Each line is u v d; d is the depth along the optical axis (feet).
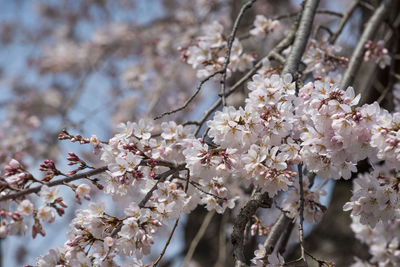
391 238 12.95
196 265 16.93
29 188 7.07
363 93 15.43
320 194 8.95
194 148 7.55
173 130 8.36
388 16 13.93
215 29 11.12
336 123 7.29
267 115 7.62
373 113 7.31
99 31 26.21
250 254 14.88
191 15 23.13
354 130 7.38
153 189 7.72
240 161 7.68
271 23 12.09
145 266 7.50
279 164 7.54
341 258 15.60
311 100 7.62
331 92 7.50
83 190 7.38
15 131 22.50
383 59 12.48
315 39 12.29
